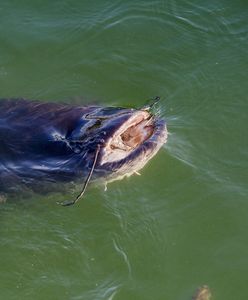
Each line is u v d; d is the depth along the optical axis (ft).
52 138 112.78
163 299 106.22
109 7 152.87
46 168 112.27
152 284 107.96
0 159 114.73
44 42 146.92
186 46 145.28
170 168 121.29
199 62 141.90
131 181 119.24
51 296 106.52
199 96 134.82
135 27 149.18
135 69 141.08
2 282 108.06
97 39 147.33
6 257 110.83
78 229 113.91
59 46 146.30
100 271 109.50
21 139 114.62
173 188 119.14
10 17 151.33
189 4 152.97
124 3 152.97
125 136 109.81
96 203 116.57
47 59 144.25
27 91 137.08
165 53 144.15
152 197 117.91
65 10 152.87
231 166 122.72
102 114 111.65
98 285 107.65
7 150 114.73
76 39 147.33
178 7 152.66
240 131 128.36
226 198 117.91
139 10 152.15
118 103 133.08
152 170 120.88
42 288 107.45
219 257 111.14
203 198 118.01
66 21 150.71
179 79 138.51
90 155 108.47
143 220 114.93
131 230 113.80
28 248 111.75
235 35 147.02
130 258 110.83
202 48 144.87
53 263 110.32
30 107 119.14
